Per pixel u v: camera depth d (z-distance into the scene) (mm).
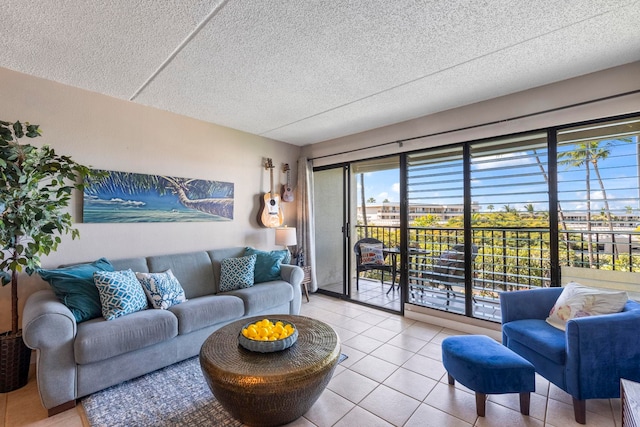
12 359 1980
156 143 3057
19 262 1954
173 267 2936
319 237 4645
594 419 1701
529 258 2709
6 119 2262
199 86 2547
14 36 1814
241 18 1667
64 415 1757
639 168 2215
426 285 3350
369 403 1864
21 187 1955
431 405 1845
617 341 1667
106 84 2506
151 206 3002
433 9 1607
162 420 1707
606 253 2342
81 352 1808
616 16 1664
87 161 2625
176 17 1652
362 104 2967
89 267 2363
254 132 3924
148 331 2078
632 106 2168
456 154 3146
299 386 1481
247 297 2779
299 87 2576
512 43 1934
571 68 2266
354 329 3078
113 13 1612
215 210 3531
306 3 1551
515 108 2701
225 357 1623
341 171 4340
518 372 1688
